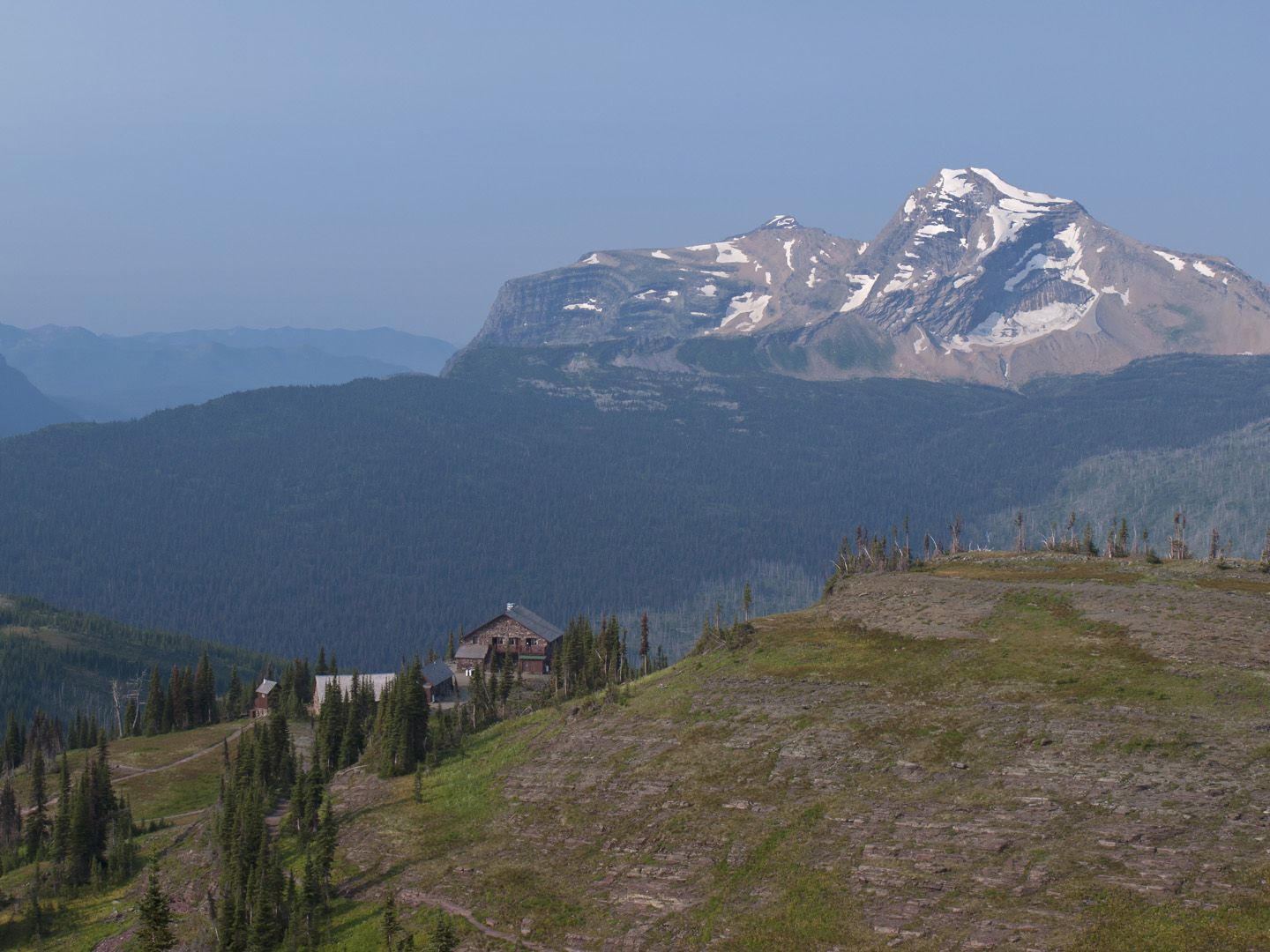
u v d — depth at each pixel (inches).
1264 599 4411.9
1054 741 3508.9
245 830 4394.7
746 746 4065.0
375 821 4483.3
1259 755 3186.5
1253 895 2687.0
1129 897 2787.9
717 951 3058.6
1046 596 4793.3
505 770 4596.5
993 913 2869.1
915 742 3742.6
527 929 3412.9
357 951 3550.7
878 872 3157.0
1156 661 3902.6
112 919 4456.2
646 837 3710.6
